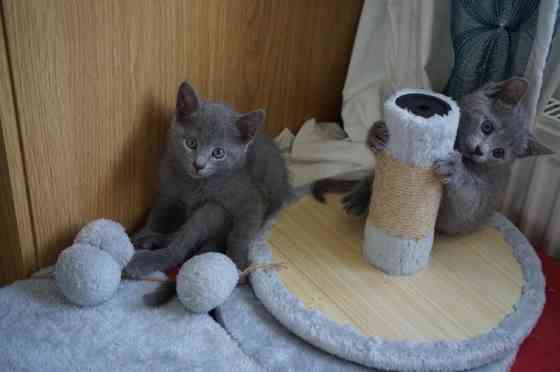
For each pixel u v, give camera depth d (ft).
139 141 3.89
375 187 3.75
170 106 3.97
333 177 4.62
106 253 3.56
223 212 3.97
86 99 3.42
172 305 3.59
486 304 3.72
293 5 4.30
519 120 3.69
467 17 3.95
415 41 4.30
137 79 3.64
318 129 4.99
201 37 3.87
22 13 2.92
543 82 4.06
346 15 4.68
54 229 3.67
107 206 3.92
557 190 4.45
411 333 3.47
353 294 3.71
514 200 4.77
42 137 3.31
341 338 3.36
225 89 4.26
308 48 4.62
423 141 3.35
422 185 3.54
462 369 3.38
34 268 3.70
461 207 3.82
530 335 3.81
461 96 4.23
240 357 3.31
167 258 3.78
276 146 4.36
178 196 4.01
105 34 3.32
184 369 3.21
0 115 3.10
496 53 4.03
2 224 3.60
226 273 3.53
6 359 3.17
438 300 3.72
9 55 2.98
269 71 4.49
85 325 3.39
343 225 4.29
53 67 3.17
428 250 3.86
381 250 3.82
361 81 4.79
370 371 3.35
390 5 4.32
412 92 3.64
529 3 3.78
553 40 3.90
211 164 3.64
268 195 4.23
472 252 4.15
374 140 3.59
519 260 4.10
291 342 3.47
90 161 3.65
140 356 3.25
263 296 3.61
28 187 3.40
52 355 3.21
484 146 3.64
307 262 3.93
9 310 3.43
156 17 3.54
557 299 4.09
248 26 4.12
